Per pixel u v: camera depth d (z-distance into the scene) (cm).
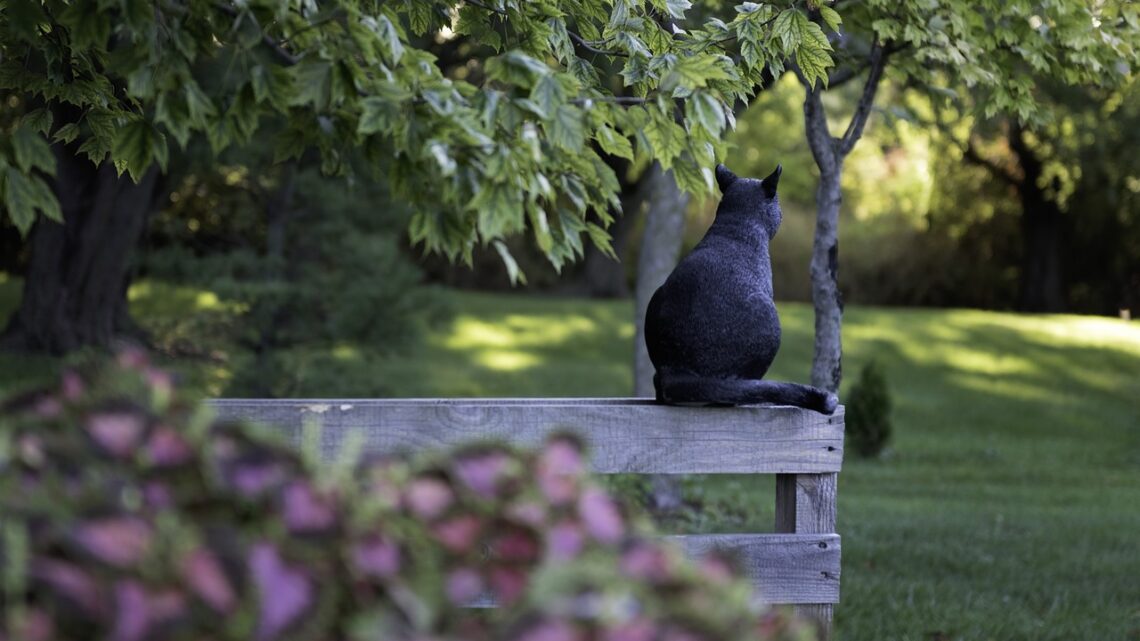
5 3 460
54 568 186
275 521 206
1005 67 802
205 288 1581
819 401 494
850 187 4056
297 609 193
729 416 499
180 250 1631
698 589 214
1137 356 2731
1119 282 3750
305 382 1534
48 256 1983
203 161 1605
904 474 1652
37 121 554
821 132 787
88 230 1966
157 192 2047
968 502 1432
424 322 1725
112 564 188
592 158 434
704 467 498
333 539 205
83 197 1981
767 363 503
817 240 795
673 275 508
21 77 547
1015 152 3434
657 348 505
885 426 1791
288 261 1695
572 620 193
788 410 502
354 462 236
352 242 1597
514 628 190
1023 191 3609
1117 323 3188
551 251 425
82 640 188
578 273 3869
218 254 1650
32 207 378
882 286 3950
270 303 1509
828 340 791
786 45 523
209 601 187
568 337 2805
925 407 2206
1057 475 1677
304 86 384
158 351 1616
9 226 3061
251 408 465
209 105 386
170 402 234
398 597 202
